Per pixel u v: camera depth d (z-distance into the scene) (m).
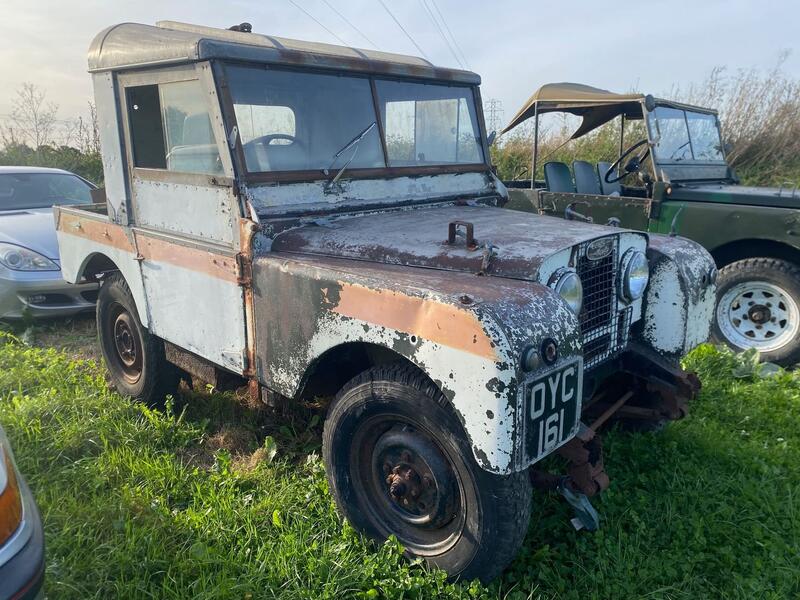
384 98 3.48
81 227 4.25
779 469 3.30
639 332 3.29
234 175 2.85
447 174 3.78
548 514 2.95
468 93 4.03
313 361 2.64
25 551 1.88
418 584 2.41
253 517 2.89
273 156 3.01
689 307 3.16
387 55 3.76
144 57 3.21
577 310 2.52
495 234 2.77
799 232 4.87
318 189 3.12
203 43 2.82
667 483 3.10
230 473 3.29
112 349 4.36
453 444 2.27
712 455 3.40
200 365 3.47
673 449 3.38
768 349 5.12
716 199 5.25
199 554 2.59
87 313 6.21
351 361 2.93
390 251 2.70
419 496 2.49
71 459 3.39
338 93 3.29
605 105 5.97
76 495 3.03
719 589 2.49
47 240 5.99
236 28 3.51
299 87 3.14
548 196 5.95
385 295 2.30
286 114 3.08
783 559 2.60
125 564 2.54
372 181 3.36
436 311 2.14
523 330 2.05
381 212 3.33
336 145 3.24
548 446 2.15
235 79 2.92
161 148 3.39
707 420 3.89
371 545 2.67
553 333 2.14
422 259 2.61
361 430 2.62
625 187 6.63
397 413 2.44
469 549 2.35
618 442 3.45
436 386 2.31
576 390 2.24
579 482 2.49
